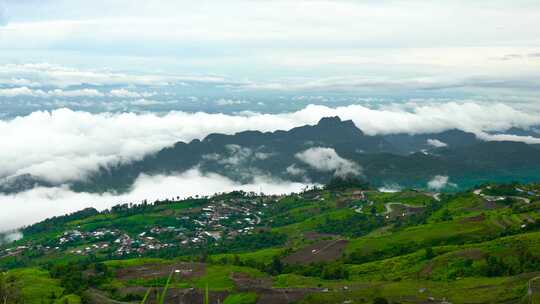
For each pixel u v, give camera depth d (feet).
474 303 594.65
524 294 579.89
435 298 634.84
